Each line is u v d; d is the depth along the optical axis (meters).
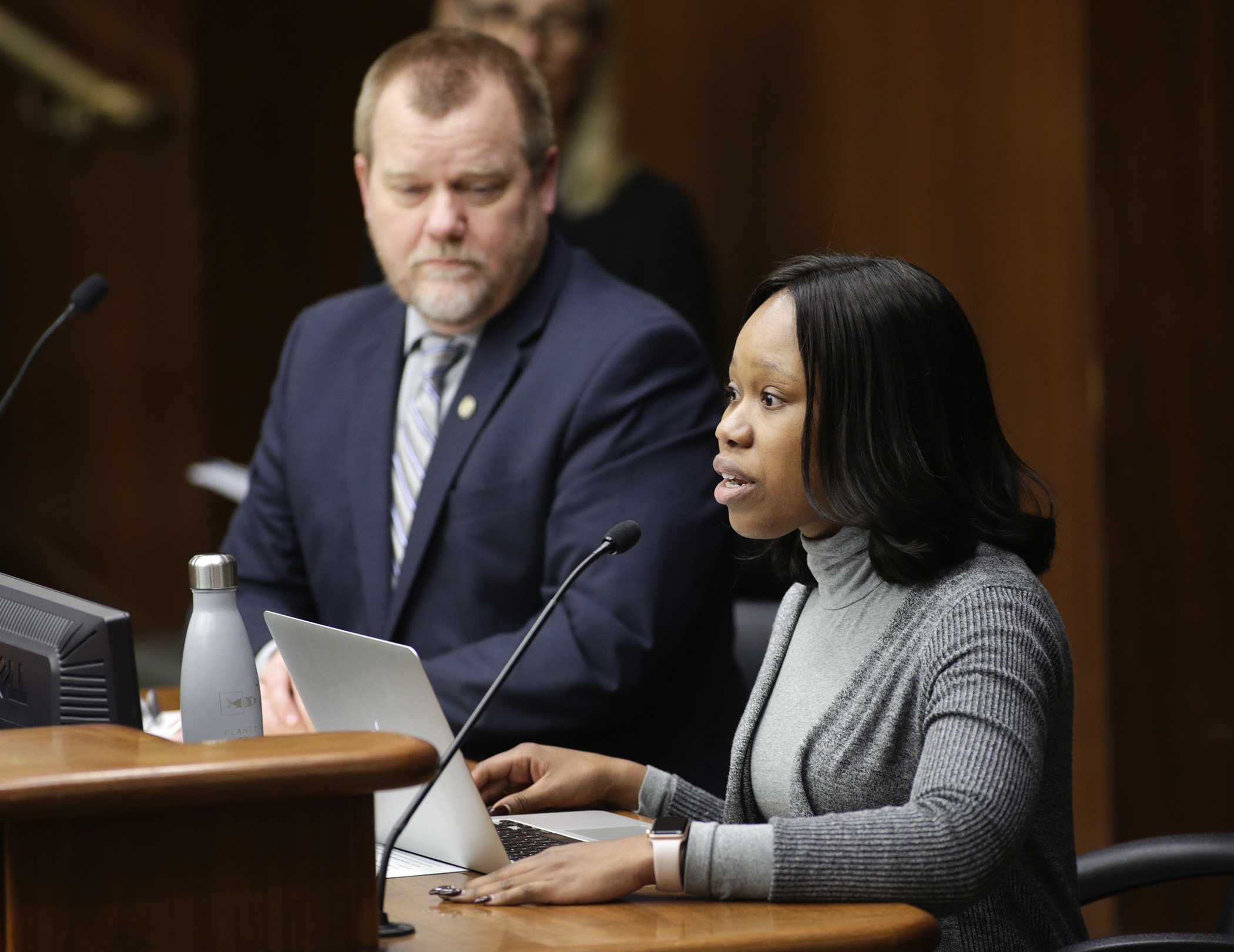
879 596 6.05
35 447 23.58
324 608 9.93
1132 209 13.59
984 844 5.04
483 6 14.01
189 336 23.83
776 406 5.91
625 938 4.75
